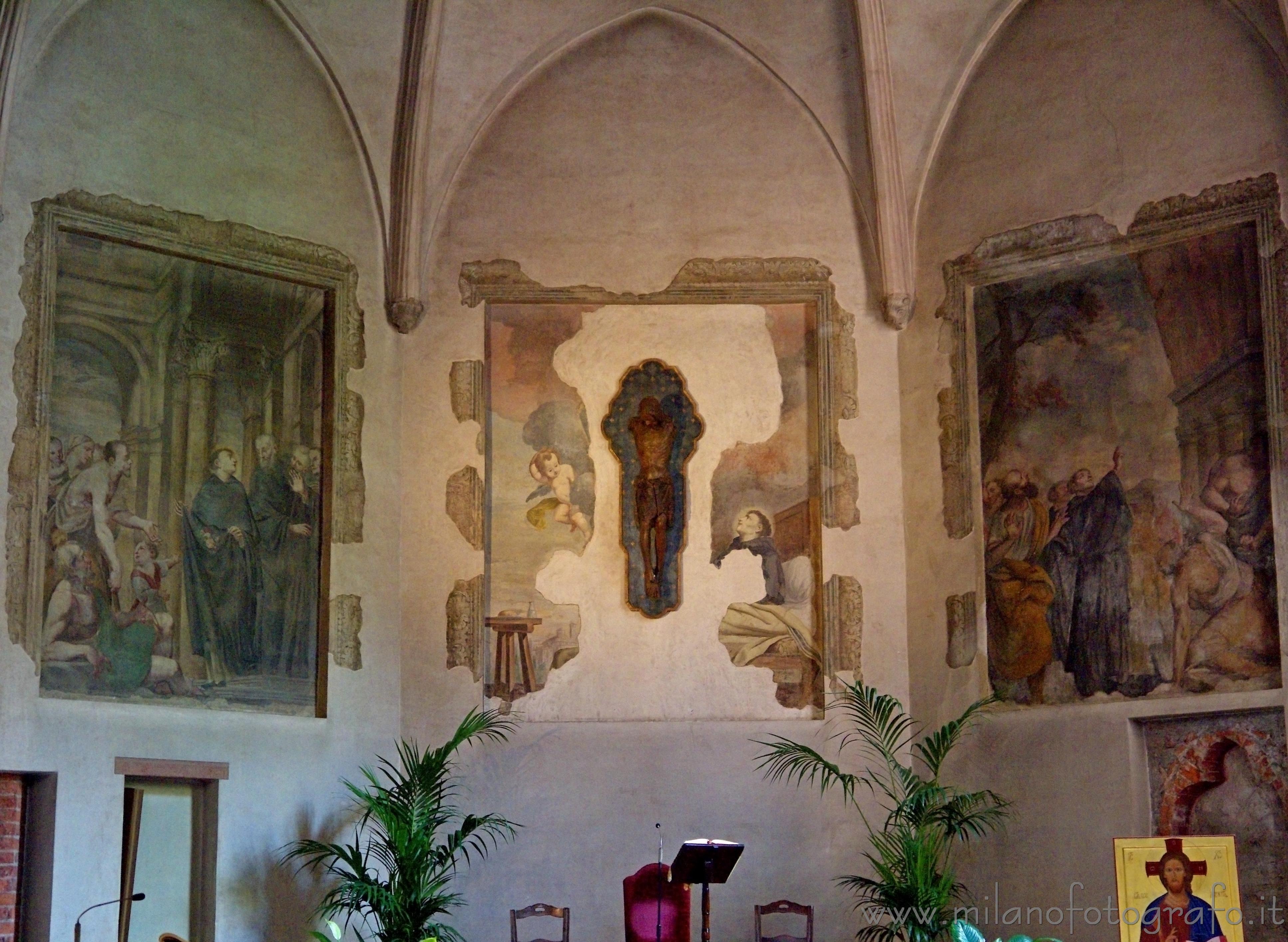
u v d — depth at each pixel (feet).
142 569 46.80
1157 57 50.06
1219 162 48.37
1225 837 36.42
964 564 51.57
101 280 47.52
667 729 52.21
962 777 49.98
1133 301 49.62
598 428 54.75
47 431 45.09
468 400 54.24
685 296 55.26
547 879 50.70
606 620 53.36
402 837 45.96
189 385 49.06
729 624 53.36
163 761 45.70
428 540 53.26
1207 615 46.44
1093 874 46.75
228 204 50.67
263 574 49.65
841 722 51.98
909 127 54.70
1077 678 48.52
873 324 54.95
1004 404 51.78
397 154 54.39
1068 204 51.29
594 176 55.77
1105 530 48.85
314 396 52.06
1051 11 52.49
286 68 52.70
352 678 50.85
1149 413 48.75
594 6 55.26
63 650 44.55
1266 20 47.50
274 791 48.14
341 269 53.21
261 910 47.01
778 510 54.19
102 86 48.03
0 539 43.55
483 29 54.70
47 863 42.96
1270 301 46.68
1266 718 44.96
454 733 51.85
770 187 55.77
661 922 43.14
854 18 54.19
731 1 55.16
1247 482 46.39
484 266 55.16
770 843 51.01
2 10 44.70
